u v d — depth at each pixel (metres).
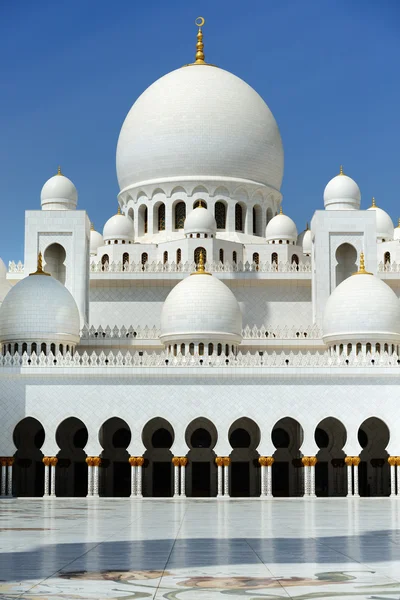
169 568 26.41
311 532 40.06
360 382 83.06
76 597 21.09
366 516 52.72
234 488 92.12
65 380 83.12
